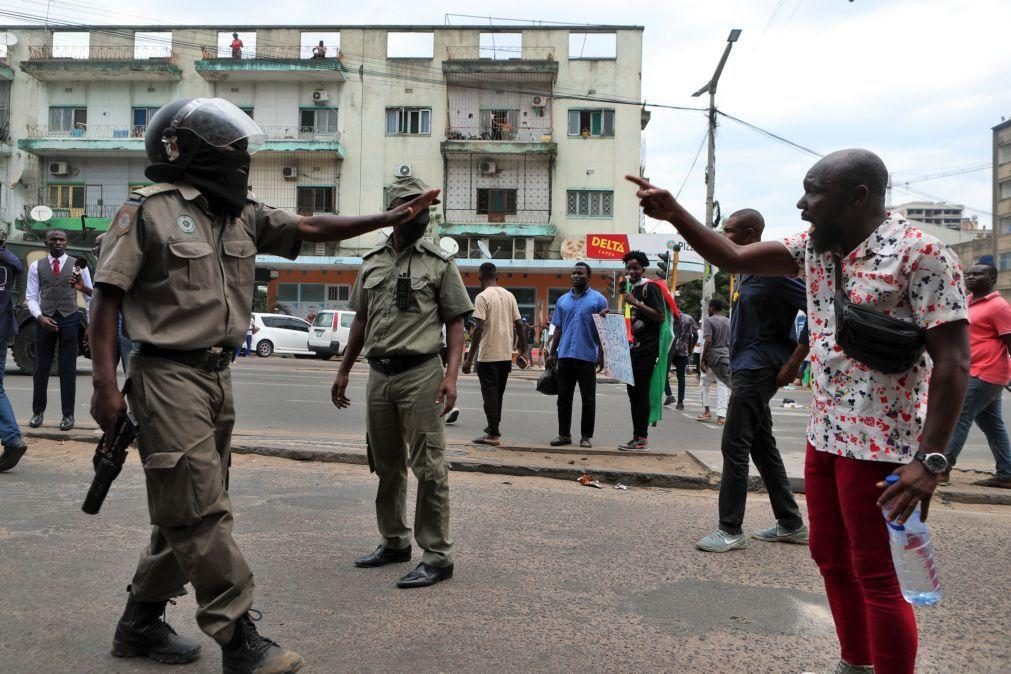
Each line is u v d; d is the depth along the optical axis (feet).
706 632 10.62
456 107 107.14
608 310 24.04
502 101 106.93
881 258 7.71
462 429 29.71
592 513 16.99
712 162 74.84
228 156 8.84
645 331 23.93
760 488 19.97
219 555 8.44
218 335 8.70
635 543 14.82
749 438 14.76
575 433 29.55
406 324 12.32
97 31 107.76
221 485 8.70
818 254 8.35
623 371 23.16
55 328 23.03
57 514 15.23
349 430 27.94
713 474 20.57
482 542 14.51
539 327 100.73
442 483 12.32
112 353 8.32
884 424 7.79
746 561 13.94
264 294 107.24
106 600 11.03
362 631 10.24
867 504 7.89
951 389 7.20
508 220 106.93
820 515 8.74
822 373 8.32
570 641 10.16
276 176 107.86
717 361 34.88
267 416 30.91
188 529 8.40
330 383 46.93
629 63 105.50
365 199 107.34
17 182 108.37
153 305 8.43
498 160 107.24
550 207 106.11
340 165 107.34
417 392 12.28
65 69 104.94
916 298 7.50
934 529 16.48
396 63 106.73
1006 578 13.29
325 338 81.56
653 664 9.56
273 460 21.35
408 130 107.45
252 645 8.60
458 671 9.16
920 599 7.77
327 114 107.65
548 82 106.42
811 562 13.99
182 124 8.66
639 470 20.57
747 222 14.84
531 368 76.43
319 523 15.42
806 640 10.44
